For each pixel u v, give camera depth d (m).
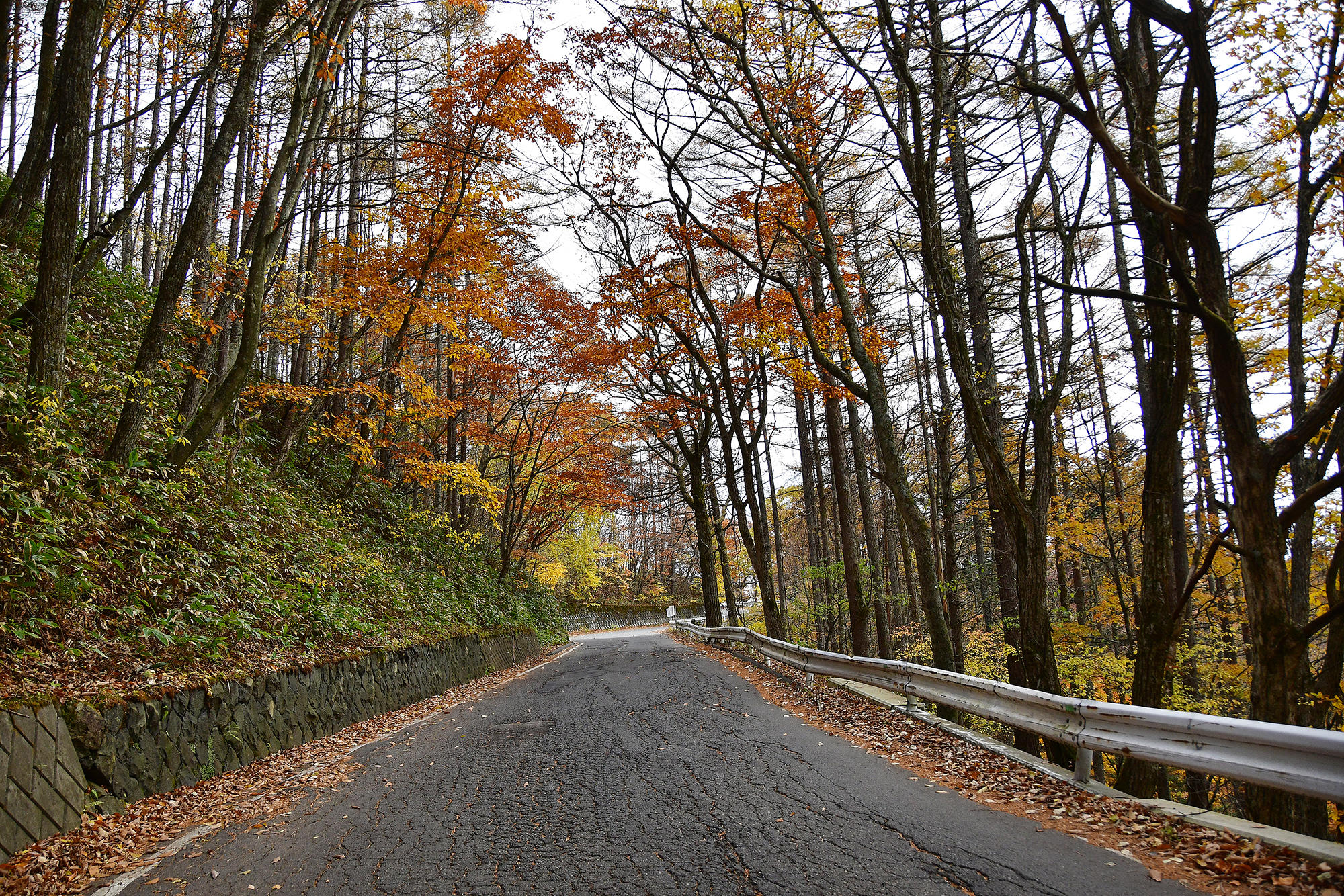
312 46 11.21
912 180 9.41
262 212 10.84
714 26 12.20
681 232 16.55
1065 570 20.83
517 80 14.18
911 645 22.17
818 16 9.88
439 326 19.81
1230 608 13.65
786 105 12.55
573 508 30.48
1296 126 8.05
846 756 6.85
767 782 6.04
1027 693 6.02
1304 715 8.70
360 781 6.89
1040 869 3.92
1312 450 9.36
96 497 8.19
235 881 4.43
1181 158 6.81
